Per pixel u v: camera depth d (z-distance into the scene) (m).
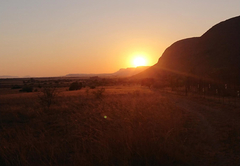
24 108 19.45
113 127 11.18
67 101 24.34
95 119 13.96
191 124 12.82
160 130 10.23
